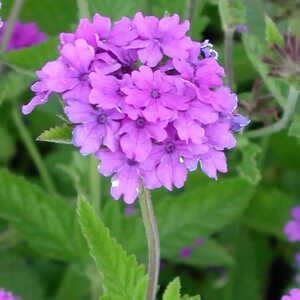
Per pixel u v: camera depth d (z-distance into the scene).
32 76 0.36
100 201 0.38
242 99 0.38
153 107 0.24
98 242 0.27
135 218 0.35
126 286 0.28
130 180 0.25
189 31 0.38
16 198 0.35
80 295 0.40
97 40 0.25
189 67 0.25
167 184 0.25
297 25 0.35
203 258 0.41
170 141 0.25
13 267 0.42
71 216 0.35
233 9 0.34
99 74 0.25
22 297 0.42
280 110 0.41
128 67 0.26
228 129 0.25
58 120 0.42
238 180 0.36
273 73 0.32
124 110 0.24
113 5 0.35
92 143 0.25
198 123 0.25
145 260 0.36
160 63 0.27
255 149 0.36
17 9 0.39
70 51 0.25
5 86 0.39
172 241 0.36
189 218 0.36
